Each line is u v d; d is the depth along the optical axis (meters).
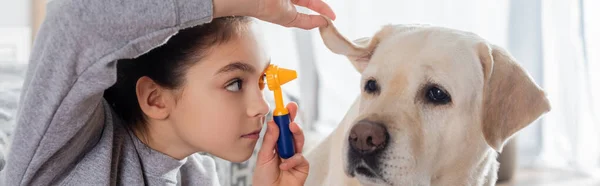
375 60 1.42
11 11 4.18
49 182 1.13
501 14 4.12
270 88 1.21
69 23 0.96
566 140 4.09
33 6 4.14
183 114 1.15
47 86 0.99
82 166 1.14
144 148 1.23
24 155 1.04
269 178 1.25
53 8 1.00
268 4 1.08
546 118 4.14
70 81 0.98
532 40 4.10
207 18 1.00
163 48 1.11
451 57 1.34
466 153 1.42
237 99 1.15
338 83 4.28
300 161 1.24
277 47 4.17
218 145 1.16
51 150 1.05
